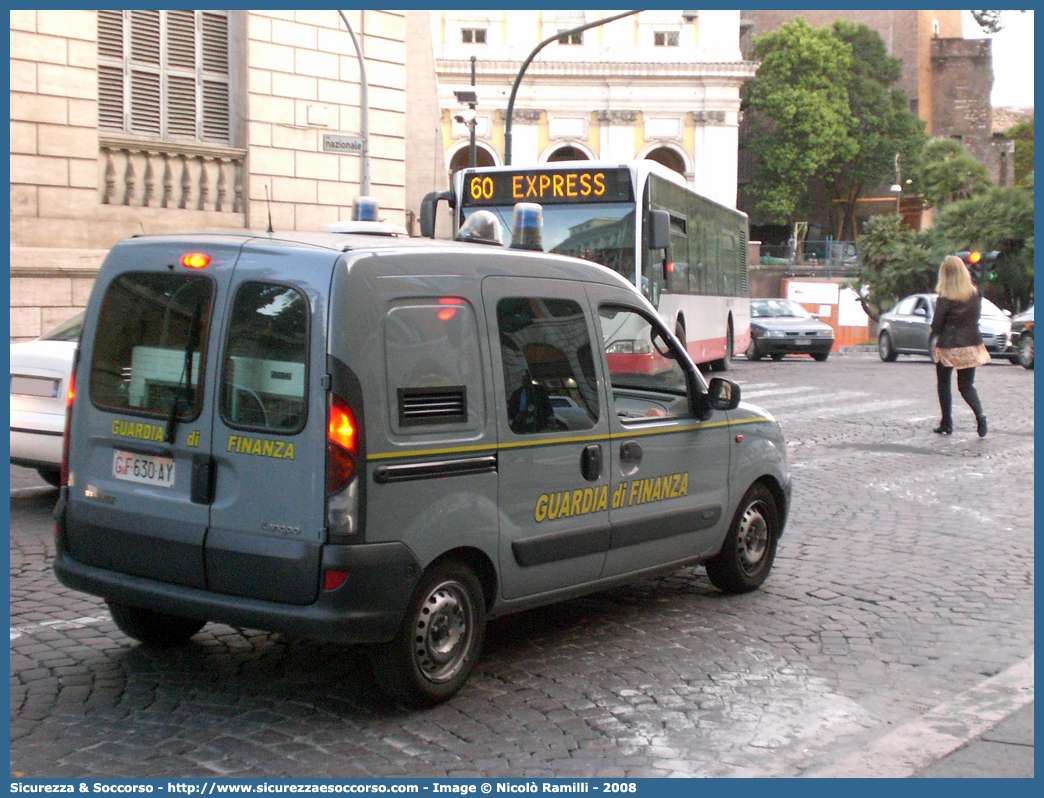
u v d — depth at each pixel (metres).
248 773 4.41
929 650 6.13
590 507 5.85
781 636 6.33
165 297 5.23
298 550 4.75
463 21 60.84
